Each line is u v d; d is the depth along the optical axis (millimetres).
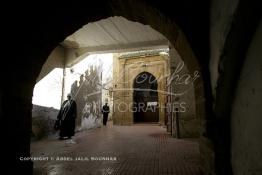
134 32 9102
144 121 20281
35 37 3273
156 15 3221
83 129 12703
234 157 2252
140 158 5324
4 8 2789
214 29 2508
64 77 10758
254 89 1718
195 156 5371
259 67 1620
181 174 3936
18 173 3004
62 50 10812
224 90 2262
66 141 8484
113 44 10547
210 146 2545
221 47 2100
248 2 1558
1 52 2781
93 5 3412
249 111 1830
